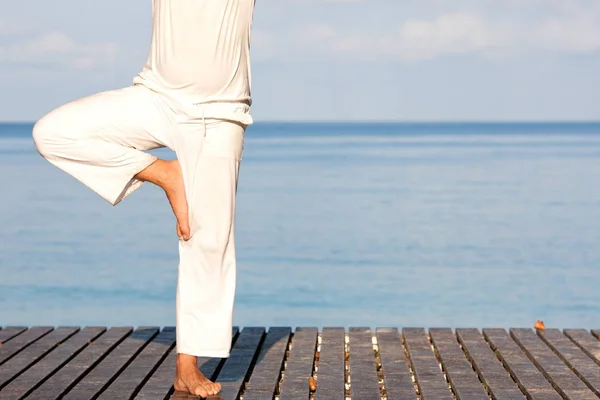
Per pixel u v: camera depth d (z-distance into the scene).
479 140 104.94
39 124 4.92
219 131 4.95
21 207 23.22
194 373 5.11
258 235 17.56
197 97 4.94
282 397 4.98
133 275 13.07
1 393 5.05
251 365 5.91
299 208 22.62
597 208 22.09
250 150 69.94
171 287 12.10
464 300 11.21
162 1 4.93
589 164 42.19
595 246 15.93
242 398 5.06
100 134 4.93
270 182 31.81
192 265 5.05
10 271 13.48
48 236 17.53
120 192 5.03
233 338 6.70
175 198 5.00
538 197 25.14
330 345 6.40
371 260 14.49
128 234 17.80
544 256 14.88
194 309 5.05
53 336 6.68
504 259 14.57
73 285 12.27
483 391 5.12
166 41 4.93
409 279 12.75
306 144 89.69
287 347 6.43
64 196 26.48
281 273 13.29
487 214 21.05
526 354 6.16
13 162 47.91
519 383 5.32
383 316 10.22
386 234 17.67
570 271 13.39
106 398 4.96
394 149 70.12
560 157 50.75
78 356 5.97
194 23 4.87
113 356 6.01
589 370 5.55
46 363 5.77
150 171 5.00
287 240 16.88
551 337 6.58
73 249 15.77
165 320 9.91
